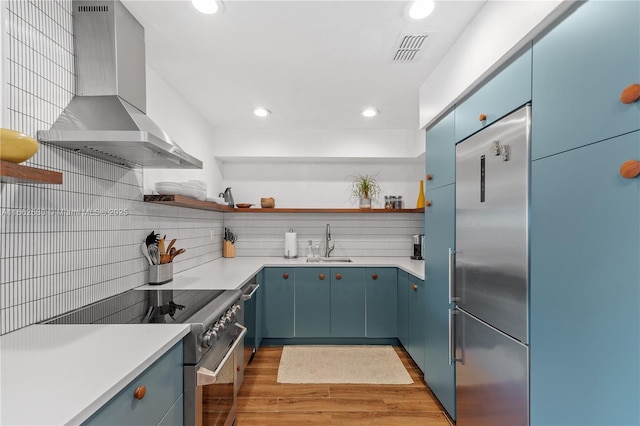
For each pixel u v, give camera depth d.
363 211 3.67
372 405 2.18
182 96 2.65
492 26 1.43
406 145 3.61
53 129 1.32
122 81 1.52
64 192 1.40
